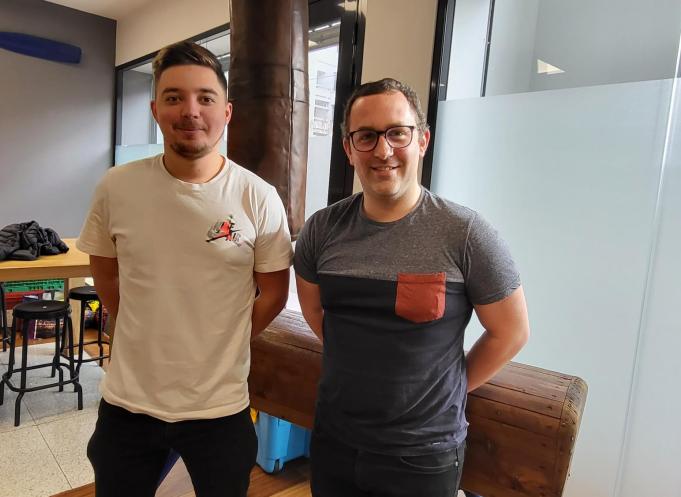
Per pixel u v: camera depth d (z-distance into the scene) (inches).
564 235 65.4
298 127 61.9
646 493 59.7
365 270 39.9
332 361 42.7
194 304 43.2
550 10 67.1
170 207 43.2
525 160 68.9
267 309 49.8
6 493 79.4
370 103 38.5
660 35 57.7
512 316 39.0
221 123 43.5
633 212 59.4
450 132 77.2
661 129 57.0
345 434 41.1
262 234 46.3
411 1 80.1
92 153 187.8
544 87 68.1
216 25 134.1
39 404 109.9
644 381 59.1
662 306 57.4
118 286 50.1
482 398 46.0
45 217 179.6
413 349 38.7
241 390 46.4
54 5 172.1
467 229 38.1
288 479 89.4
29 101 171.3
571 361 65.1
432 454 39.0
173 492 83.3
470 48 75.1
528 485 43.8
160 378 43.3
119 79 186.5
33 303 108.0
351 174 91.1
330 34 97.0
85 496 80.2
